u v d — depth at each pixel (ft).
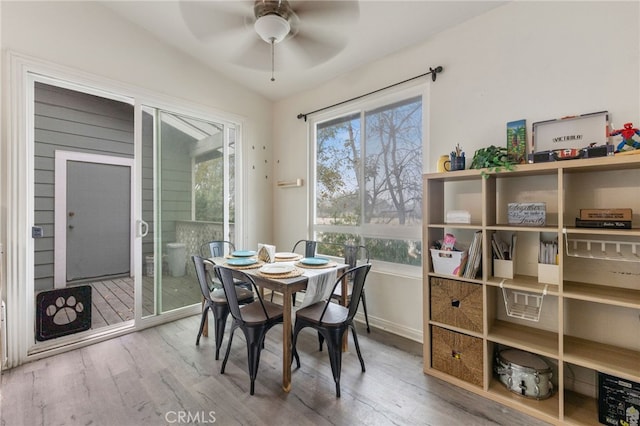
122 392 6.29
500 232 7.07
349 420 5.49
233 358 7.72
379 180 9.82
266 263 8.28
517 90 6.84
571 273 6.15
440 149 8.14
